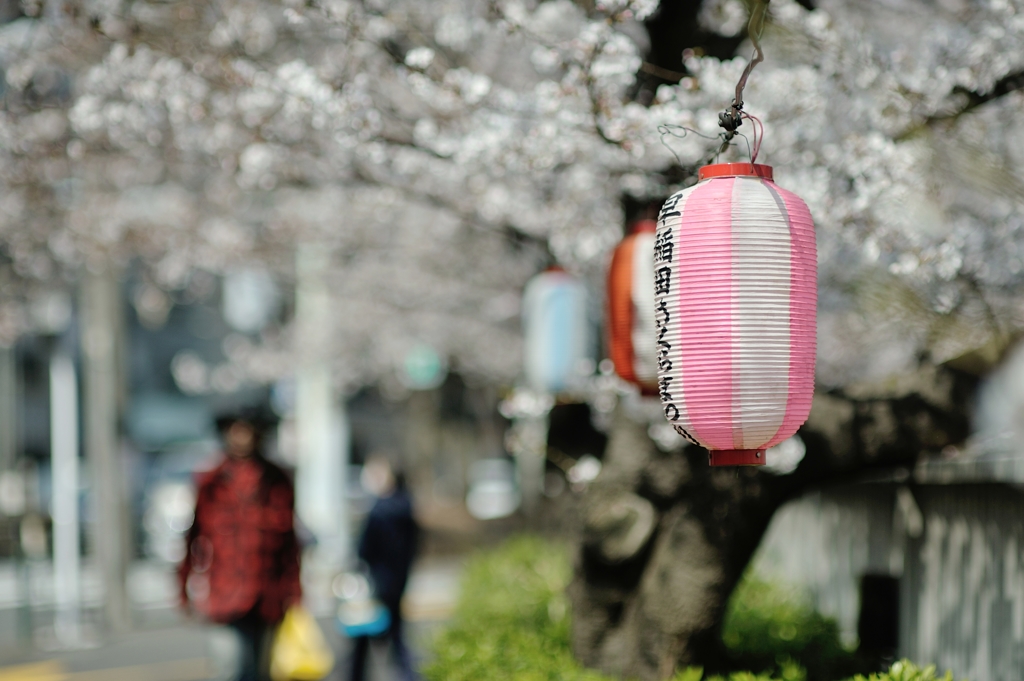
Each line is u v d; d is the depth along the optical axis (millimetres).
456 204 11234
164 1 8828
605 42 7043
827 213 7293
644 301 6957
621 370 7117
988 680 7418
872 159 7020
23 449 36750
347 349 24422
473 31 9742
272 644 9633
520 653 8688
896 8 8984
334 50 9781
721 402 4887
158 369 47219
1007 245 7578
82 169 11492
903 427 7238
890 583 9141
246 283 23375
